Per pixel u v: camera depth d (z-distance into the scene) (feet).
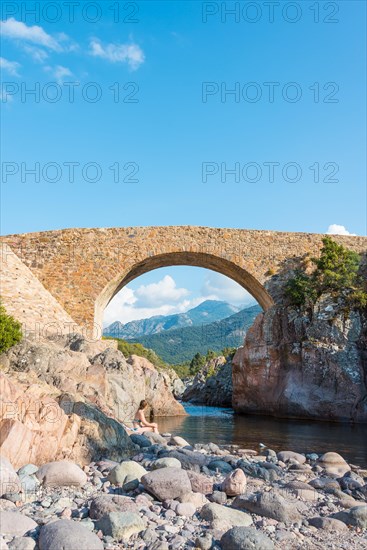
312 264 116.78
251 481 31.94
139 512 22.45
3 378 32.40
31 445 30.19
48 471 27.25
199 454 37.29
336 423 87.35
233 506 25.20
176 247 114.52
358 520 22.70
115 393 72.84
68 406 38.91
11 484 24.73
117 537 19.69
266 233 118.21
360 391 92.27
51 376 61.21
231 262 115.96
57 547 17.48
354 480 31.94
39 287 107.04
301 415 97.25
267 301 120.57
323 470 38.50
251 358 112.57
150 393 96.53
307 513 24.99
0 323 67.67
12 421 29.43
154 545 18.75
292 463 40.88
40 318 96.84
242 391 115.96
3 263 104.06
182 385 196.54
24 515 20.77
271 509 23.50
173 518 22.36
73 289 111.04
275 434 66.90
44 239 113.19
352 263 110.52
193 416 99.96
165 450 39.58
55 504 23.52
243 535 18.75
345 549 19.72
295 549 19.47
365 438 63.21
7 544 18.26
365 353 97.45
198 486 27.63
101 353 82.33
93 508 22.13
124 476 28.37
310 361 98.89
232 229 117.19
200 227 116.26
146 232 114.42
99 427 37.86
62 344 85.51
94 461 34.68
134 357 103.81
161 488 25.09
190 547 18.90
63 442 33.60
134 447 41.06
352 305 102.47
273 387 106.42
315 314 103.09
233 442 57.16
